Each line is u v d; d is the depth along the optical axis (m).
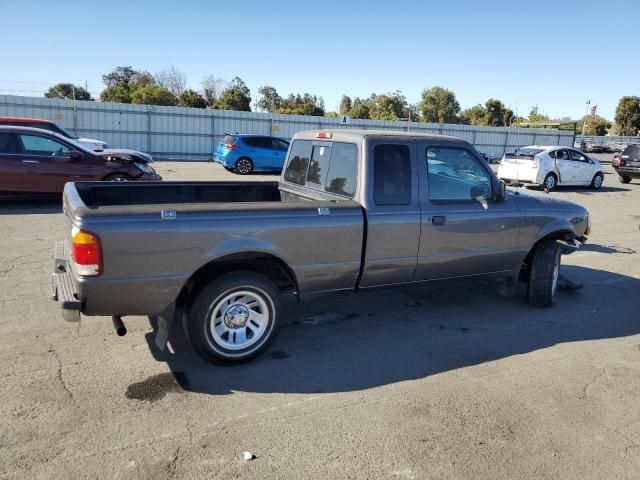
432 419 3.43
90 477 2.73
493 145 39.88
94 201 4.80
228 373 3.96
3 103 25.50
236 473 2.81
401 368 4.16
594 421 3.48
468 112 75.06
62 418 3.26
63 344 4.34
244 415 3.39
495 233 5.15
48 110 26.41
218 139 30.31
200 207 3.76
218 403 3.53
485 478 2.86
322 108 69.81
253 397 3.63
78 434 3.10
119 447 2.99
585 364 4.36
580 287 6.29
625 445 3.23
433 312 5.50
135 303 3.63
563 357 4.48
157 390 3.66
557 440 3.25
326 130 5.04
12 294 5.47
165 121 28.92
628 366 4.34
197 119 29.62
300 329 4.91
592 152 51.31
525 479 2.87
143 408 3.42
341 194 4.68
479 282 5.41
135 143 28.52
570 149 19.20
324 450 3.05
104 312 3.62
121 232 3.47
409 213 4.59
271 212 3.98
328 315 5.30
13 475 2.72
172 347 4.36
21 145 10.38
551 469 2.97
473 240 5.02
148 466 2.84
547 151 18.55
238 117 30.56
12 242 7.71
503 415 3.51
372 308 5.54
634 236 10.51
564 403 3.70
